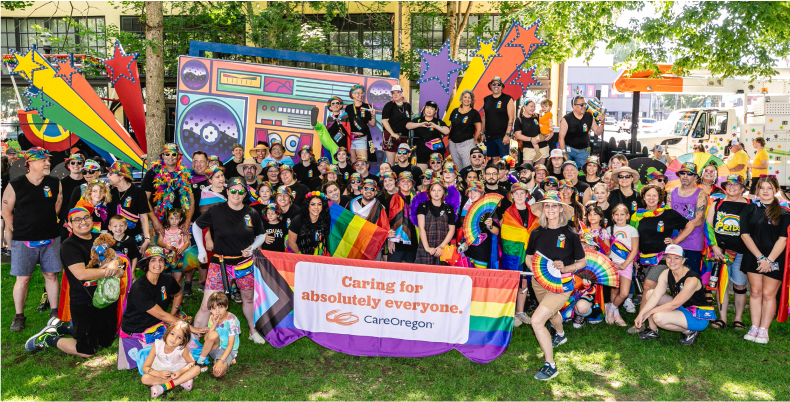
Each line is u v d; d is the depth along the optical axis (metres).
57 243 6.55
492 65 11.23
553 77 18.58
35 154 6.27
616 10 6.79
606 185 7.08
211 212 5.84
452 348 5.73
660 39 6.86
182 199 7.33
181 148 10.55
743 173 12.98
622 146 14.73
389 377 5.38
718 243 6.62
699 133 16.45
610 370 5.57
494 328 5.69
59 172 10.84
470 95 9.26
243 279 5.95
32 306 7.27
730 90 14.80
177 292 5.66
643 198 6.66
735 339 6.36
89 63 13.23
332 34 16.86
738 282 6.68
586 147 9.72
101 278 5.57
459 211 7.05
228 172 8.65
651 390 5.13
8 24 18.36
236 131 10.58
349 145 9.82
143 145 11.77
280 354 5.88
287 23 12.59
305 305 5.92
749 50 6.56
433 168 7.64
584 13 8.62
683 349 6.08
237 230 5.83
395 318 5.80
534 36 11.10
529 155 10.27
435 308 5.75
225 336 5.34
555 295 5.35
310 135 10.64
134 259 6.12
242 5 12.60
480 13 16.22
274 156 8.60
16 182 6.30
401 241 6.87
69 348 5.66
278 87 10.58
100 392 4.96
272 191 7.29
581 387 5.19
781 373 5.43
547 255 5.36
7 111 17.25
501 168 7.57
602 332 6.62
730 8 5.64
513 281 5.64
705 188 7.44
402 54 15.55
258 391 5.02
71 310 5.64
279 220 6.82
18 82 17.34
